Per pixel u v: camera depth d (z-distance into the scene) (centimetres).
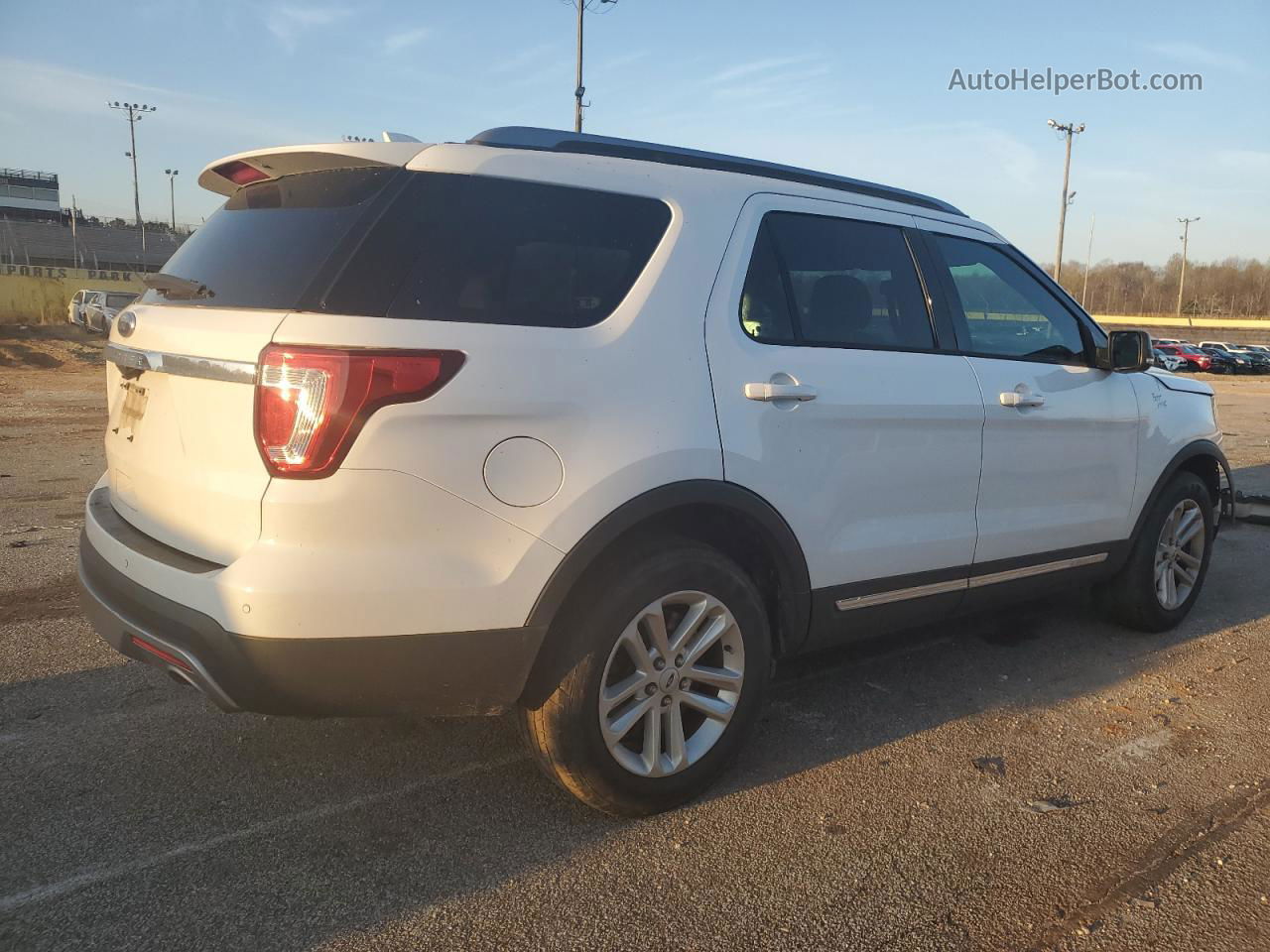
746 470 289
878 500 329
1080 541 412
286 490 232
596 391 262
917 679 407
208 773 309
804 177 348
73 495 766
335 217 259
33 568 535
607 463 261
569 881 256
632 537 278
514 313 260
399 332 238
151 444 273
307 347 232
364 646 237
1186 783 317
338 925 236
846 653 439
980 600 379
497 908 244
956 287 374
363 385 232
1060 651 446
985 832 285
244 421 237
